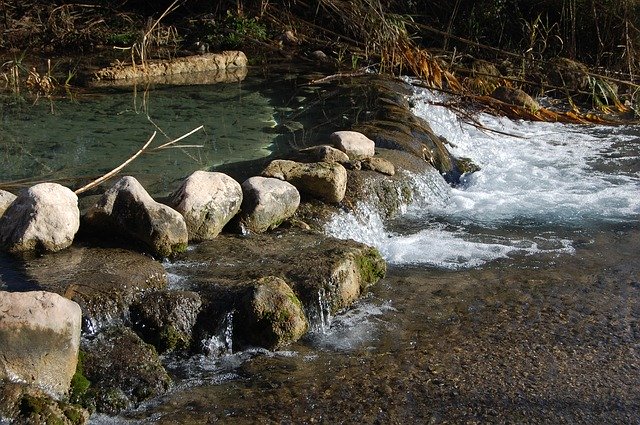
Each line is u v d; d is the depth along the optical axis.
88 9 13.61
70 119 9.09
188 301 4.93
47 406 4.01
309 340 5.09
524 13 13.51
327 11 13.06
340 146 7.48
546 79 12.02
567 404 4.50
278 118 9.30
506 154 9.14
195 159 7.78
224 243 5.83
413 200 7.41
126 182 5.65
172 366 4.75
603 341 5.21
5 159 7.65
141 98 10.16
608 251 6.64
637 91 11.55
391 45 11.78
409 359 4.91
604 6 12.64
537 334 5.28
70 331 4.23
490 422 4.33
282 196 6.24
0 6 12.99
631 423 4.36
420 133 8.69
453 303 5.66
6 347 4.08
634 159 9.10
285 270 5.40
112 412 4.27
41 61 11.85
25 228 5.27
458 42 13.13
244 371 4.73
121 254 5.34
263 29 13.27
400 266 6.22
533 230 7.03
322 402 4.45
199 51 12.55
